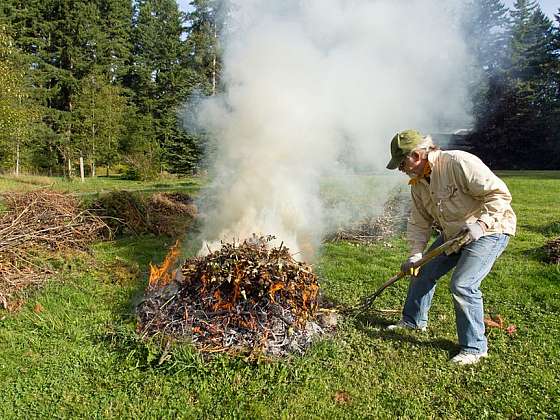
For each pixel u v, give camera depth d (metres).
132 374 2.94
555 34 24.25
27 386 2.87
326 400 2.72
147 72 25.58
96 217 6.52
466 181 2.98
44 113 26.03
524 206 10.18
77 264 5.20
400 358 3.21
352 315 3.85
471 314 3.14
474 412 2.65
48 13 28.75
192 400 2.71
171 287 3.57
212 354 3.00
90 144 24.45
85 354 3.19
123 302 4.14
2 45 19.94
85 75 28.27
